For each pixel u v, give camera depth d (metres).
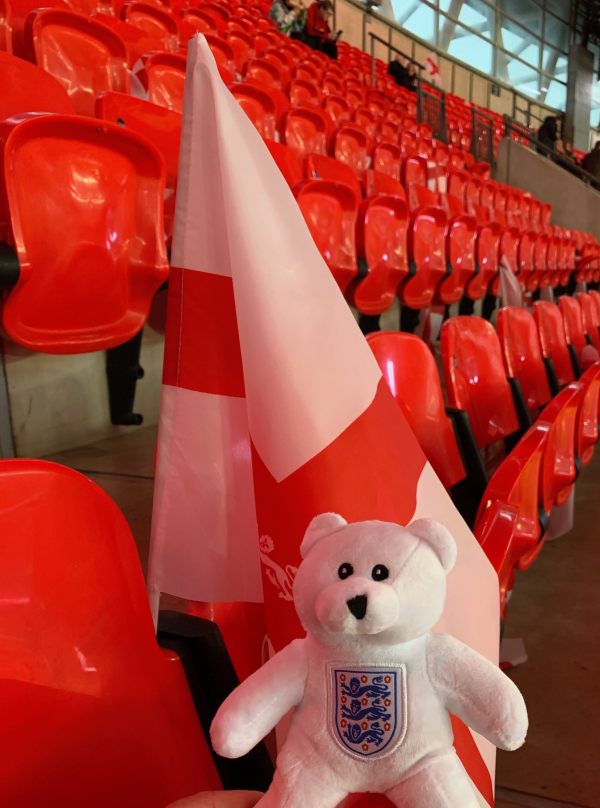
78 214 1.53
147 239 1.71
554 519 2.29
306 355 0.70
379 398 0.76
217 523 0.76
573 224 9.70
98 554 0.60
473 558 0.84
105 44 2.77
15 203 1.37
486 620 0.83
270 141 3.17
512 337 2.65
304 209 2.57
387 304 3.18
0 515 0.54
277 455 0.69
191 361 0.74
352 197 2.75
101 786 0.58
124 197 1.64
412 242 3.35
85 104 2.71
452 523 0.81
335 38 9.65
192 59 0.69
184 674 0.70
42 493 0.56
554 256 6.42
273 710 0.45
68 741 0.56
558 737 1.41
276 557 0.69
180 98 3.20
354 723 0.43
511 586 1.60
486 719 0.43
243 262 0.68
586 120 19.05
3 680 0.53
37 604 0.56
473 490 1.90
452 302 4.01
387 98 9.25
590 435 2.34
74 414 2.32
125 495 1.96
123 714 0.61
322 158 3.72
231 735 0.44
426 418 1.67
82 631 0.58
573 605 1.98
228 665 0.73
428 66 14.45
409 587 0.40
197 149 0.70
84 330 1.62
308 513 0.69
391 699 0.43
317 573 0.42
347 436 0.72
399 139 7.01
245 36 6.23
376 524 0.44
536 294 6.27
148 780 0.62
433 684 0.44
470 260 4.11
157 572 0.76
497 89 17.70
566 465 1.77
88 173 1.55
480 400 2.19
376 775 0.43
